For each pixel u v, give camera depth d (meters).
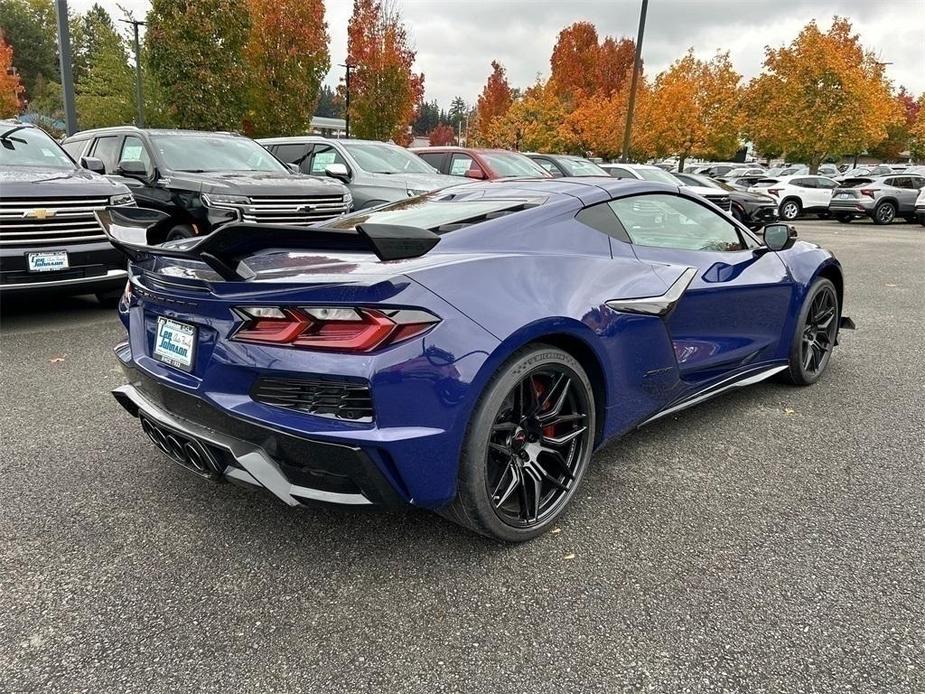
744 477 2.94
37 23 63.34
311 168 9.31
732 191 16.03
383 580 2.20
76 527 2.51
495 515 2.29
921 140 42.19
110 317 5.97
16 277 5.16
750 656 1.85
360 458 1.97
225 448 2.14
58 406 3.75
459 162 10.32
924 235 15.57
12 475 2.92
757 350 3.65
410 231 2.15
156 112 24.28
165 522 2.56
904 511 2.63
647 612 2.04
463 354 2.07
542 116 36.47
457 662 1.84
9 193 5.09
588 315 2.48
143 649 1.89
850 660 1.83
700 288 3.12
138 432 3.40
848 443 3.30
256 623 2.00
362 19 22.14
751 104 31.59
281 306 1.99
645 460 3.12
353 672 1.80
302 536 2.47
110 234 2.43
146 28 17.42
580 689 1.74
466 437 2.16
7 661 1.83
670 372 2.99
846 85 24.70
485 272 2.27
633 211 3.06
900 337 5.45
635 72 19.12
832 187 20.69
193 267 2.26
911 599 2.09
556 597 2.12
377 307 1.97
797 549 2.37
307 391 2.01
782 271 3.78
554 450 2.48
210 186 6.63
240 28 17.55
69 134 10.95
